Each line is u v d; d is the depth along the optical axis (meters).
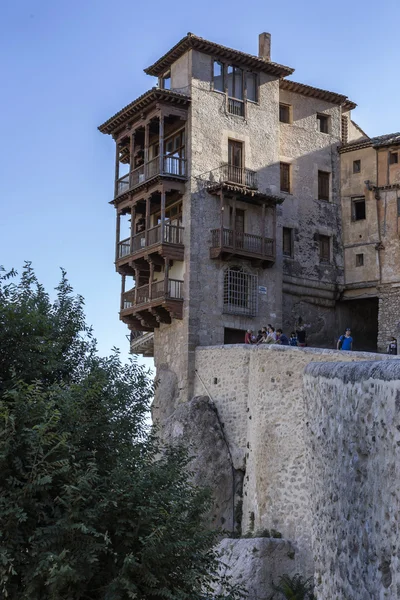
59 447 16.45
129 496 17.00
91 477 16.30
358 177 44.50
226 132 40.78
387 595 8.56
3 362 18.80
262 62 41.94
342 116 46.53
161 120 39.25
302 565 29.02
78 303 21.11
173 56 41.31
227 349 35.94
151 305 38.91
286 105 44.31
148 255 39.41
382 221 43.31
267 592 28.27
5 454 15.60
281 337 35.81
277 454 31.16
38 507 16.19
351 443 9.75
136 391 19.83
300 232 43.22
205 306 38.66
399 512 8.35
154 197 40.25
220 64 41.19
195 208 39.16
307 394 11.98
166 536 17.28
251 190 39.75
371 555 9.01
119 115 41.56
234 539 29.92
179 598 16.78
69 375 19.97
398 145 43.31
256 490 31.72
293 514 30.03
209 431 34.59
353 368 9.87
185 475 20.16
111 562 17.16
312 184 44.16
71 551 16.14
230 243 39.03
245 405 34.62
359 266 43.78
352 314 44.75
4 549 15.41
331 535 10.46
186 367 37.59
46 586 15.93
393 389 8.61
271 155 42.12
